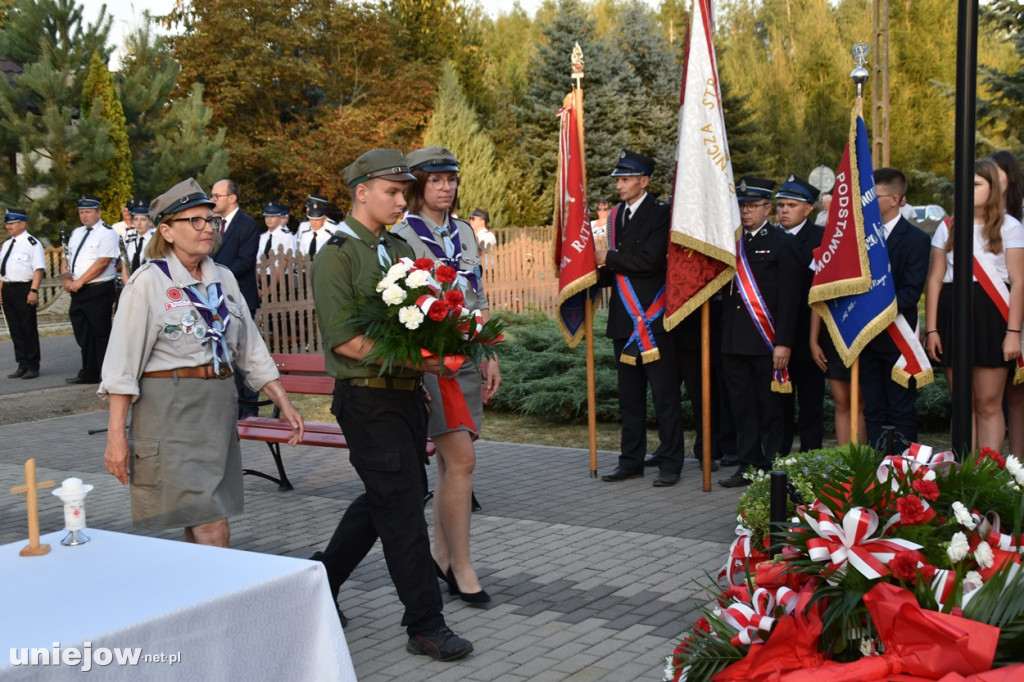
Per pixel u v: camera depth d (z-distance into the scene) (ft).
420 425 14.76
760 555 12.24
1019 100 67.87
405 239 17.53
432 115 121.60
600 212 68.49
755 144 124.57
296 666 9.12
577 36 127.95
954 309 14.23
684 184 23.02
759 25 158.40
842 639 9.53
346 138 119.44
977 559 9.52
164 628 8.06
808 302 22.97
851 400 22.06
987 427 21.36
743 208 24.27
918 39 128.67
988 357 20.80
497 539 20.38
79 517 10.04
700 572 17.99
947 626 8.61
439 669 14.10
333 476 26.84
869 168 21.45
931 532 9.84
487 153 118.01
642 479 25.55
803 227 24.89
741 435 24.47
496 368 17.94
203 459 14.64
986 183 20.57
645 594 16.92
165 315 14.43
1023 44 67.05
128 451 14.58
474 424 16.47
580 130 24.81
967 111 13.94
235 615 8.59
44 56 83.25
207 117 94.48
